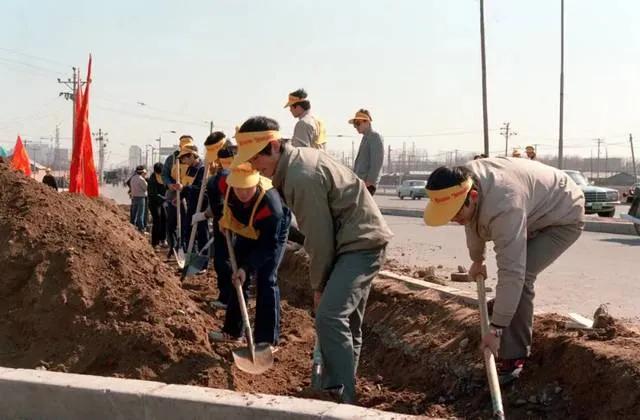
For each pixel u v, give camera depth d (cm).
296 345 675
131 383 426
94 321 564
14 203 664
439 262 1096
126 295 588
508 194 427
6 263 603
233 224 599
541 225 465
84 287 584
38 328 566
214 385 529
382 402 539
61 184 4881
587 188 2328
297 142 812
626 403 419
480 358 529
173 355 547
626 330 505
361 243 470
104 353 545
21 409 436
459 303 641
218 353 583
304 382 569
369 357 657
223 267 750
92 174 1102
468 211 429
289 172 458
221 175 703
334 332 462
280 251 634
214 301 786
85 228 648
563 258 1136
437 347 584
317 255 465
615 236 1584
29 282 591
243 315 575
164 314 580
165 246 1435
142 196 1781
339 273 470
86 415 423
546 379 480
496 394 410
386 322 691
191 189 1029
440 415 497
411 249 1305
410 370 589
